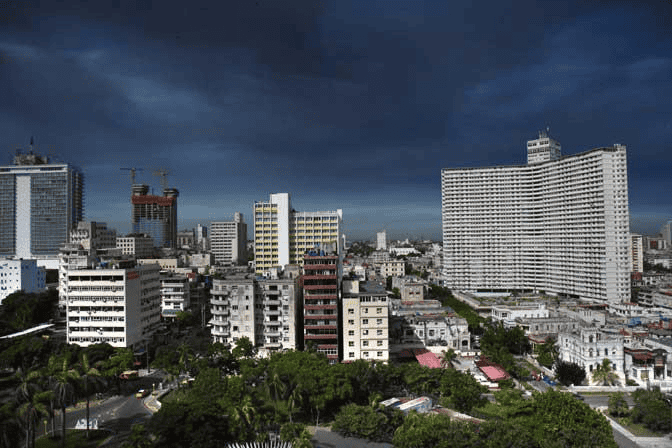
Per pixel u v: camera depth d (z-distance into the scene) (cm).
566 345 16825
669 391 14375
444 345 19062
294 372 12388
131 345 17862
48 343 17288
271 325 16762
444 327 19612
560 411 10156
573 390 14812
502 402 12638
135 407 13375
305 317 16200
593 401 13988
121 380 15775
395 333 19238
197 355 16312
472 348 19675
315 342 16138
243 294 16775
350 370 12812
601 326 19575
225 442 10075
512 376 16362
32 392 9850
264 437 10375
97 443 10850
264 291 16912
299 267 19462
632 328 19175
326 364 13138
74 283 17750
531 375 16500
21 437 9356
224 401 11119
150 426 9744
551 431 9681
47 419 11112
